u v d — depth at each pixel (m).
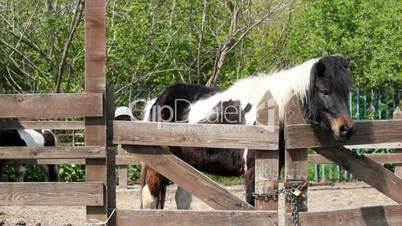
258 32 17.70
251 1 17.03
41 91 14.80
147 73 15.47
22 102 5.12
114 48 15.09
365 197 11.56
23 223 7.75
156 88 15.87
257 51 16.67
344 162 5.47
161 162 5.27
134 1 15.64
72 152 5.16
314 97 5.74
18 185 5.15
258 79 6.71
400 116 9.79
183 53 15.98
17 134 11.50
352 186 13.05
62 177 13.30
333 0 15.66
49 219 9.20
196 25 16.16
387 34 15.16
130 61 15.35
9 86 15.73
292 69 6.21
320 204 10.79
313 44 15.58
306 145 5.29
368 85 15.12
